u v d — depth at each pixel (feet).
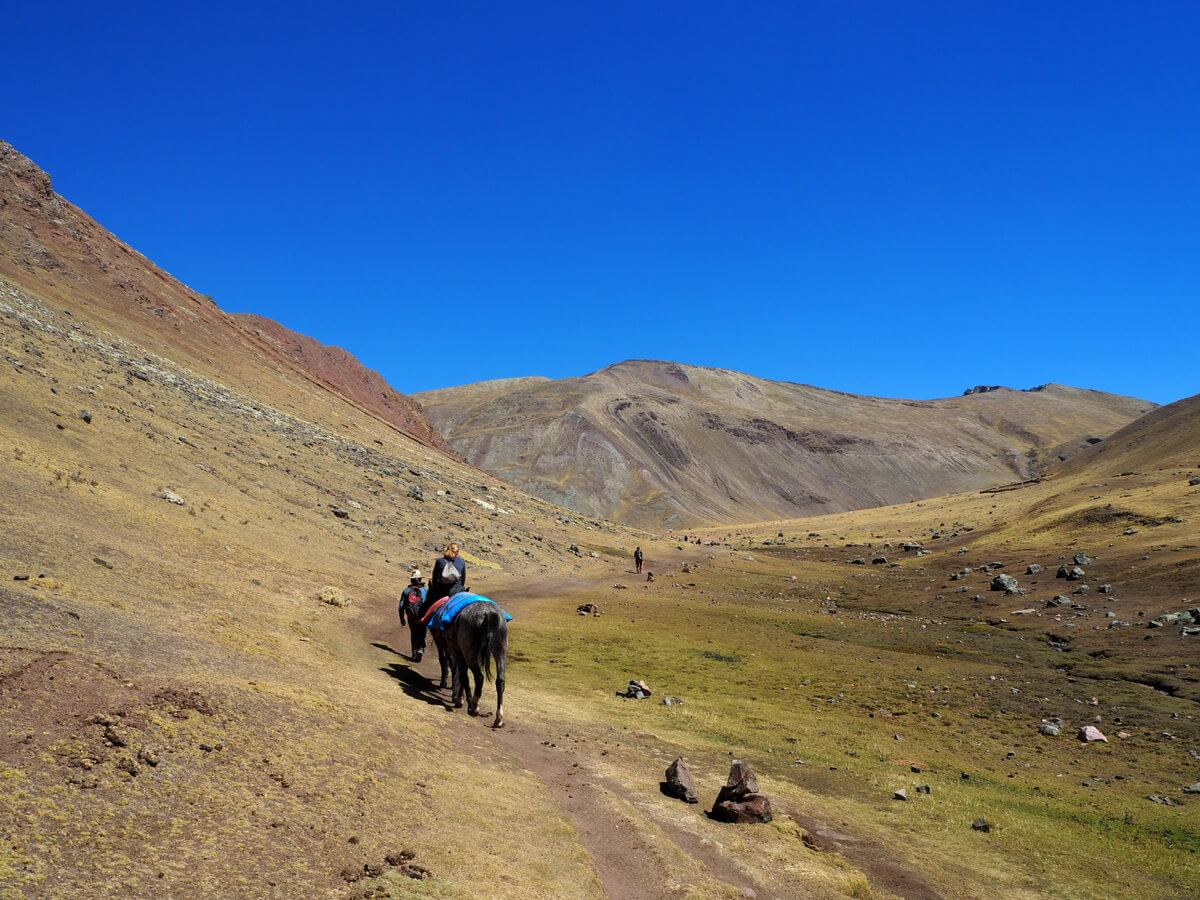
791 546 374.22
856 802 51.83
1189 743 77.51
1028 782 64.03
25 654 31.30
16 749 25.18
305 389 273.13
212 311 295.69
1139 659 109.29
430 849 29.94
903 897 37.52
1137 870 45.21
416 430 411.13
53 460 80.79
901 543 317.63
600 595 155.63
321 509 132.67
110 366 145.28
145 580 55.93
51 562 49.49
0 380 98.73
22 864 20.51
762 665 106.01
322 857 26.55
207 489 107.65
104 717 28.76
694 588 190.08
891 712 86.02
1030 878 41.98
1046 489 414.62
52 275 200.95
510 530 201.57
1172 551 167.73
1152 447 372.58
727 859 37.83
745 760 58.80
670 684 87.97
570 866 32.68
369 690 49.29
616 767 49.96
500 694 53.01
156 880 22.13
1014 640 130.52
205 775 28.48
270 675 42.86
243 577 74.69
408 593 69.77
